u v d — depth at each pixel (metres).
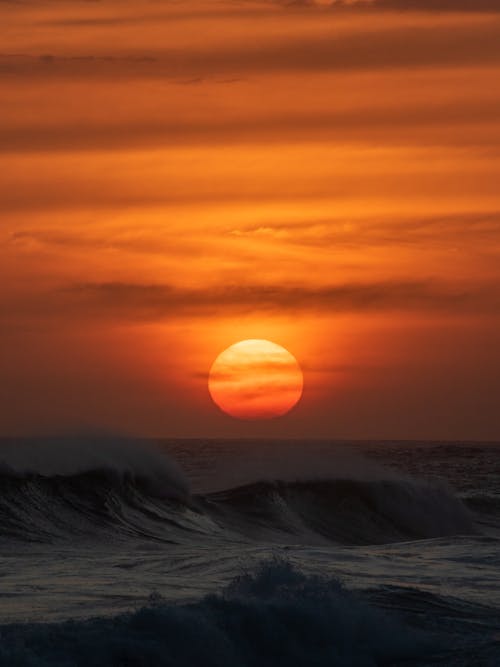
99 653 53.28
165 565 91.50
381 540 167.75
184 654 54.75
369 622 61.69
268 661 56.50
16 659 51.31
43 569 89.75
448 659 58.62
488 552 102.56
